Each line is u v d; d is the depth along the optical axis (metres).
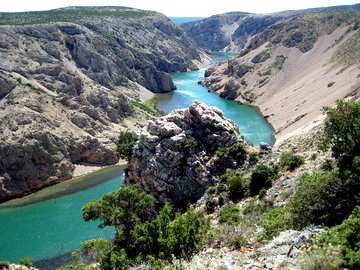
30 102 112.06
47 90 134.50
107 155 112.06
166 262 24.86
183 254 26.88
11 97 113.81
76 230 69.88
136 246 31.08
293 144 63.25
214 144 60.88
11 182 91.75
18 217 77.88
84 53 189.00
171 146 59.50
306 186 26.75
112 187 94.25
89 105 127.88
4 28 165.88
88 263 41.66
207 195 53.09
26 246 64.94
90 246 41.97
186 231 28.50
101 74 185.12
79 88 140.50
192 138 60.50
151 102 181.25
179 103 187.00
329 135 31.64
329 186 25.47
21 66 144.50
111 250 32.22
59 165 100.62
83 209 37.56
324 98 129.50
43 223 74.12
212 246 27.36
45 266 58.22
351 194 24.81
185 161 58.66
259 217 34.66
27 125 102.81
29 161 96.00
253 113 163.50
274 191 42.75
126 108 141.38
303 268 16.02
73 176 102.31
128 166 65.75
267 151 58.81
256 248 23.47
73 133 111.31
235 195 49.25
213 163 57.88
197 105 64.06
